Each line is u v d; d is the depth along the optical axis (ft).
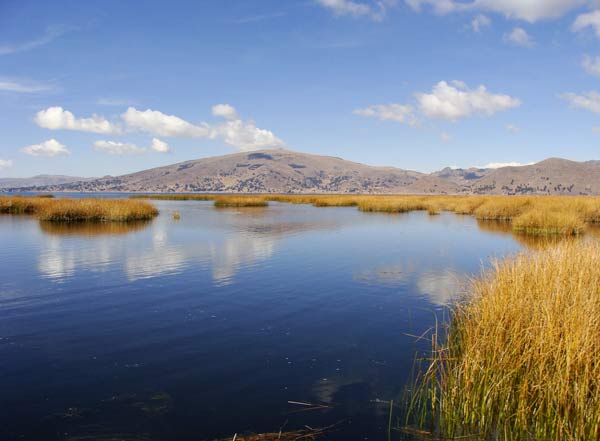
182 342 24.59
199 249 57.67
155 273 42.78
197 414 16.93
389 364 21.58
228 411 17.16
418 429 15.84
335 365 21.47
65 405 17.63
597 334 16.75
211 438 15.34
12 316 29.27
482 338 18.74
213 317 29.19
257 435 15.44
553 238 69.00
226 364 21.62
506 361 16.84
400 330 26.55
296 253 54.80
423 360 22.00
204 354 22.88
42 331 26.40
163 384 19.48
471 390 16.66
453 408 16.34
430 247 60.18
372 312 30.25
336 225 93.45
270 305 31.99
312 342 24.58
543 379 15.99
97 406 17.54
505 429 15.51
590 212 100.58
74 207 99.91
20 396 18.37
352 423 16.28
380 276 41.52
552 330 17.33
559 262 25.07
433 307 31.42
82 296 34.40
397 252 55.93
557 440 14.52
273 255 53.36
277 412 17.10
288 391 18.80
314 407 17.46
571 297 20.04
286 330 26.61
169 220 105.50
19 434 15.55
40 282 38.99
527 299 20.98
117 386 19.27
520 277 23.56
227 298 33.83
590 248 29.17
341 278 40.55
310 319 28.73
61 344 24.29
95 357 22.45
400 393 18.65
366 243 64.39
